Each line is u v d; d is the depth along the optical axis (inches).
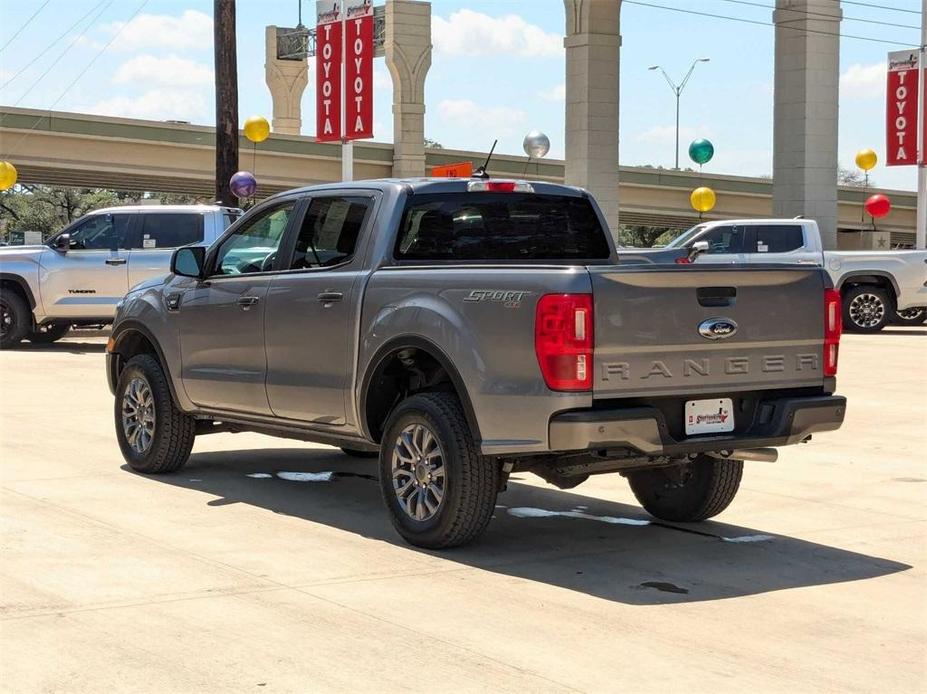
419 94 2598.4
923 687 195.0
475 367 264.5
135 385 374.9
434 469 278.7
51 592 241.9
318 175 2442.2
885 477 382.6
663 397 262.7
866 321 1018.1
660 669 201.5
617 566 270.4
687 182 2763.3
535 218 319.9
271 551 278.4
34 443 434.6
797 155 1427.2
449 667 200.7
